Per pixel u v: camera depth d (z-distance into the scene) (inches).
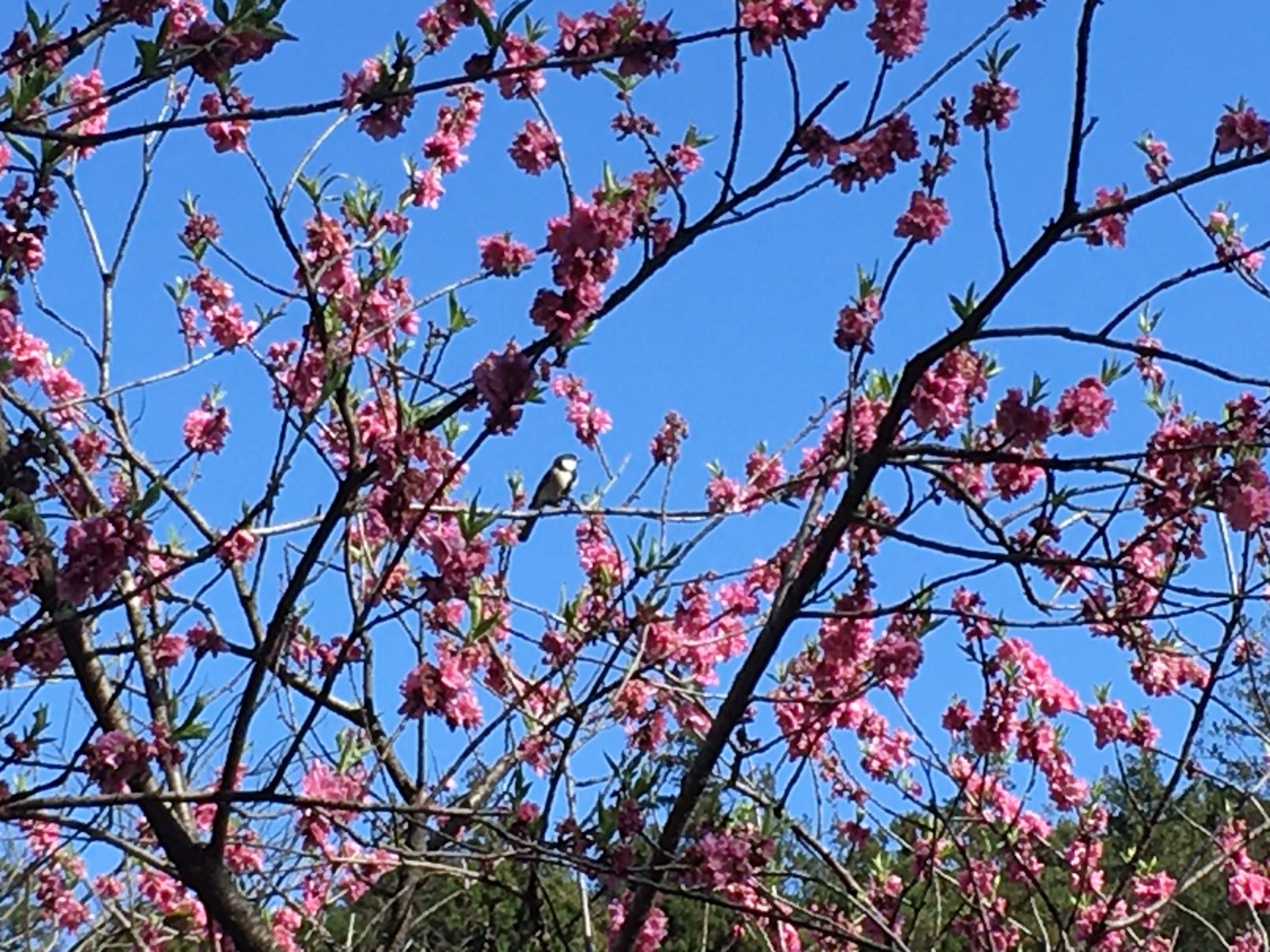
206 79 151.9
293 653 245.0
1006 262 179.6
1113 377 212.5
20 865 275.7
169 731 177.0
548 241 165.3
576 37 178.9
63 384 245.1
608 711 244.7
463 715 221.3
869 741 295.6
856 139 175.2
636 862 185.0
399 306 243.0
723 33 154.5
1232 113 189.5
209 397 233.6
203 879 189.2
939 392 202.4
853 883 243.8
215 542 172.2
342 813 228.5
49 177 176.9
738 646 285.6
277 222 177.2
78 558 157.9
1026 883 270.4
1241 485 192.9
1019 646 267.6
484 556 175.3
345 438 233.6
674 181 177.0
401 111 169.3
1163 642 269.6
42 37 157.5
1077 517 209.2
